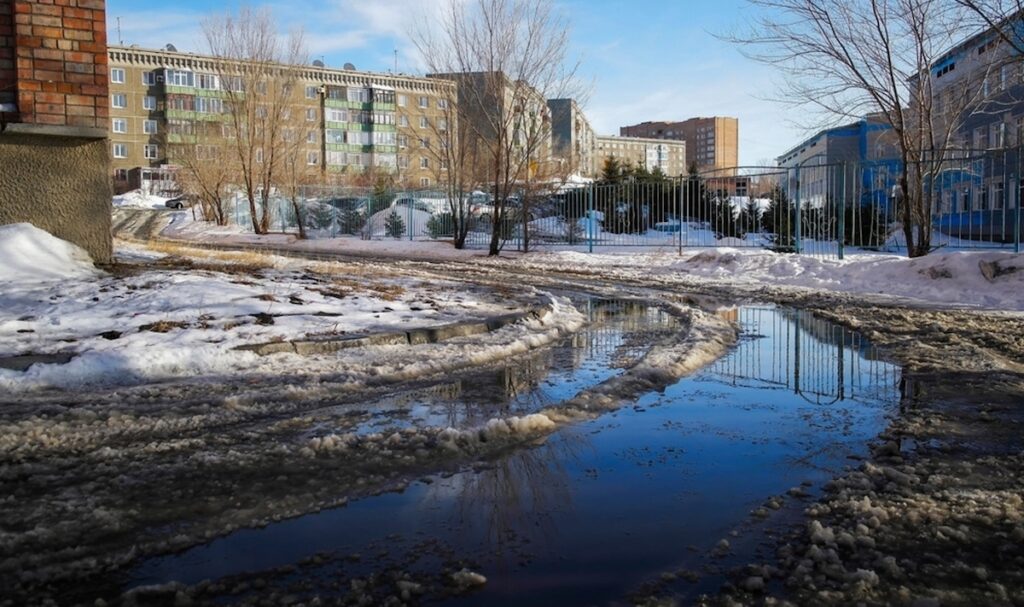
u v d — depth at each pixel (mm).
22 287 7711
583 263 18578
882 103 14938
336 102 81125
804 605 2211
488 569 2469
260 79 33062
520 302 9688
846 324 8320
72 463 3494
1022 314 8727
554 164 25062
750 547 2633
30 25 8891
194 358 5621
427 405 4707
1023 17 11461
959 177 25016
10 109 8859
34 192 9078
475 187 23562
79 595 2275
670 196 23047
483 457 3688
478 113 22250
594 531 2787
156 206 62625
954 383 5191
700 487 3266
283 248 25250
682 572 2441
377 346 6520
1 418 4176
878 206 19562
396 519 2895
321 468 3463
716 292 12195
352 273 12719
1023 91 21078
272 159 33500
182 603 2217
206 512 2938
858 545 2607
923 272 12320
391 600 2240
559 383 5391
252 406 4586
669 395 5051
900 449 3746
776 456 3691
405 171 55219
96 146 9406
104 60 9344
